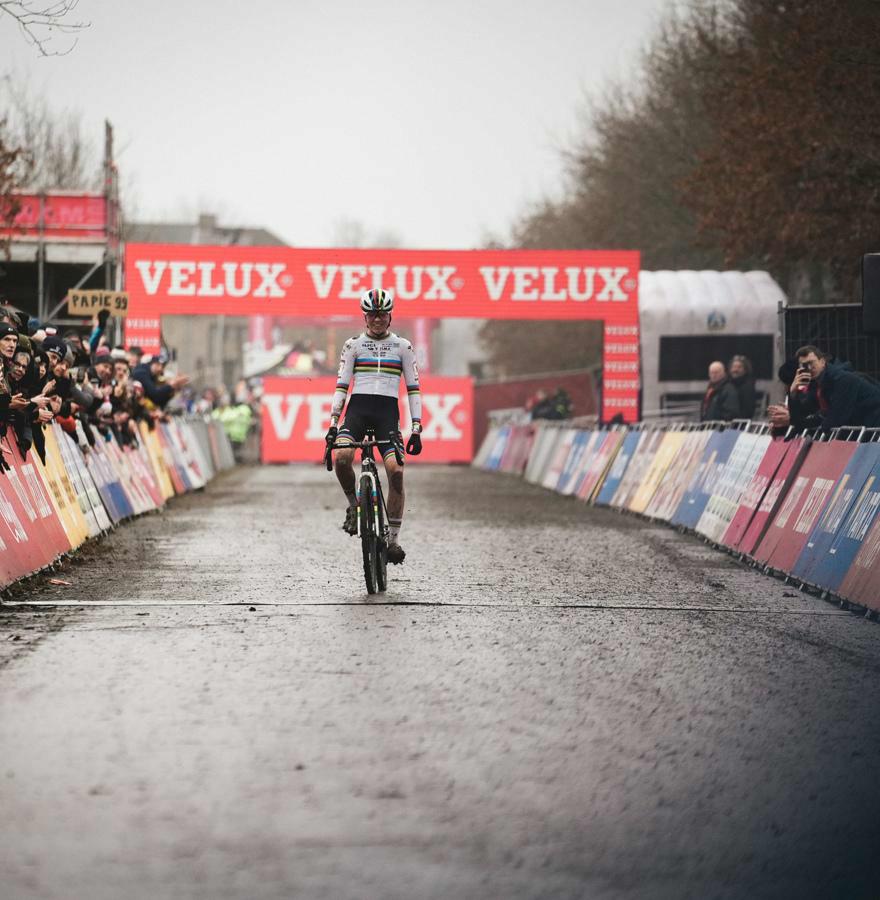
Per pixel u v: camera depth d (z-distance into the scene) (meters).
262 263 84.44
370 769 15.48
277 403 113.75
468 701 19.09
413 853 12.69
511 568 35.97
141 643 23.36
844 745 17.23
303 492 74.88
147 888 11.71
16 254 82.38
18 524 31.77
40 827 13.33
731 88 77.88
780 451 38.41
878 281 30.50
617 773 15.58
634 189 123.69
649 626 26.28
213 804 14.09
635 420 83.06
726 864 12.68
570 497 72.19
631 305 83.00
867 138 66.12
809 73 66.81
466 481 89.88
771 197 73.12
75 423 42.19
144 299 84.25
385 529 30.58
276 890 11.70
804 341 49.06
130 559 37.38
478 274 84.31
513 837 13.22
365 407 30.58
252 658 22.03
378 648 23.09
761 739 17.39
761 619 27.69
